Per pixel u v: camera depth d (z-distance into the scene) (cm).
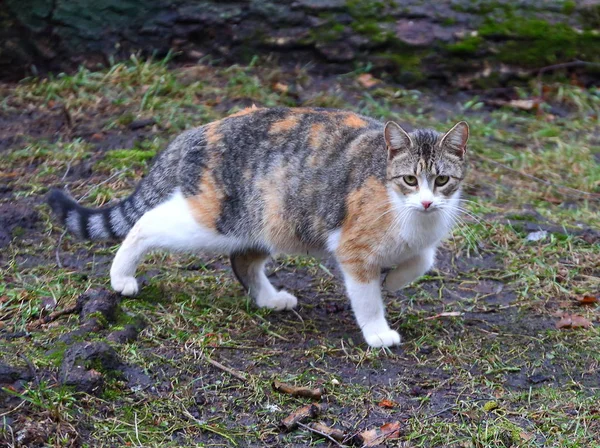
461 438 501
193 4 1046
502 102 1042
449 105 1035
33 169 825
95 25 1034
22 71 1030
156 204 618
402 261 607
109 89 973
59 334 563
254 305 647
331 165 586
